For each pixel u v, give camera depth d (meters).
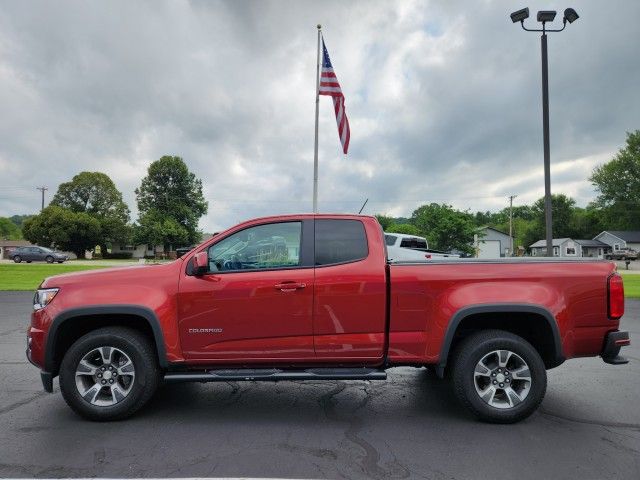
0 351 7.44
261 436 4.00
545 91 15.86
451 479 3.22
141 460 3.51
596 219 83.62
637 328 9.60
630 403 4.93
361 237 4.54
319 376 4.23
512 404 4.25
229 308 4.32
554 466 3.42
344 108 18.53
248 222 4.61
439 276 4.36
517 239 93.88
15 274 25.78
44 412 4.62
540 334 4.46
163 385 5.68
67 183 76.31
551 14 15.39
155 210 72.19
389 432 4.11
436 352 4.31
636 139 71.38
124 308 4.29
